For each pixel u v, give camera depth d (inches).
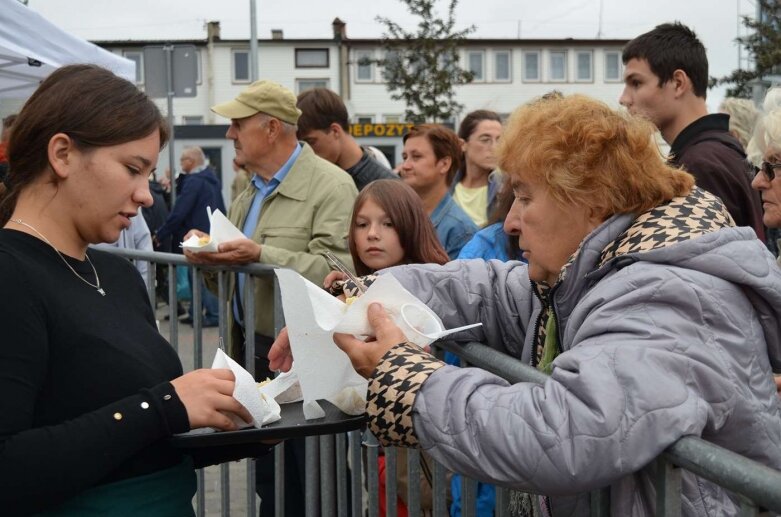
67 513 64.2
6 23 209.5
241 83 1831.9
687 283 57.1
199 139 739.4
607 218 65.2
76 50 235.6
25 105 66.4
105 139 65.1
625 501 59.9
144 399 63.3
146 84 335.0
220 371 67.1
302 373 68.3
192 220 362.9
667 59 133.6
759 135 105.3
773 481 45.7
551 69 1945.1
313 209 145.0
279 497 129.9
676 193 65.0
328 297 68.9
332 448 119.9
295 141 151.2
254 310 137.3
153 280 155.6
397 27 986.1
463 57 1923.0
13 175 67.0
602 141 63.6
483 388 59.3
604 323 57.7
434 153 167.8
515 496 78.7
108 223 66.8
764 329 60.7
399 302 67.5
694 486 60.0
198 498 135.0
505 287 84.7
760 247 60.6
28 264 63.1
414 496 93.4
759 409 58.6
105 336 65.4
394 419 60.4
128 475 66.7
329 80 1846.7
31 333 61.2
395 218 123.0
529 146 65.7
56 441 59.7
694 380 55.5
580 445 53.7
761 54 597.3
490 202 186.2
